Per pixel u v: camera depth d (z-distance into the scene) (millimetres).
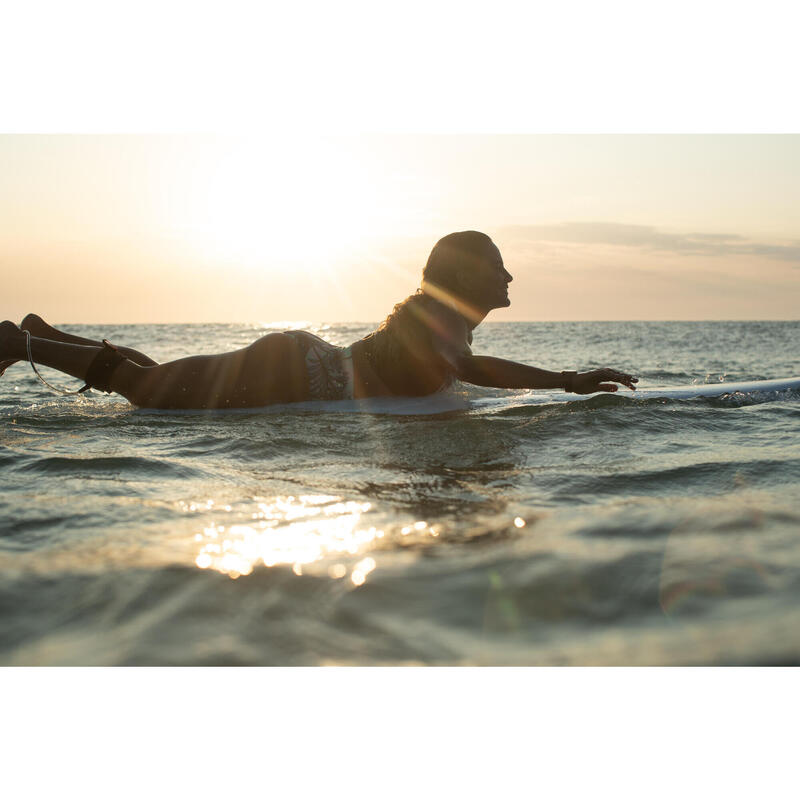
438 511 1717
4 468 2197
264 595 1237
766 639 1086
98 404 3951
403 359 3607
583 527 1584
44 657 1053
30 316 3967
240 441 2678
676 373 6520
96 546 1469
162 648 1071
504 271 3725
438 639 1104
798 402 3488
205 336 20469
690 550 1436
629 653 1058
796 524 1596
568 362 8781
